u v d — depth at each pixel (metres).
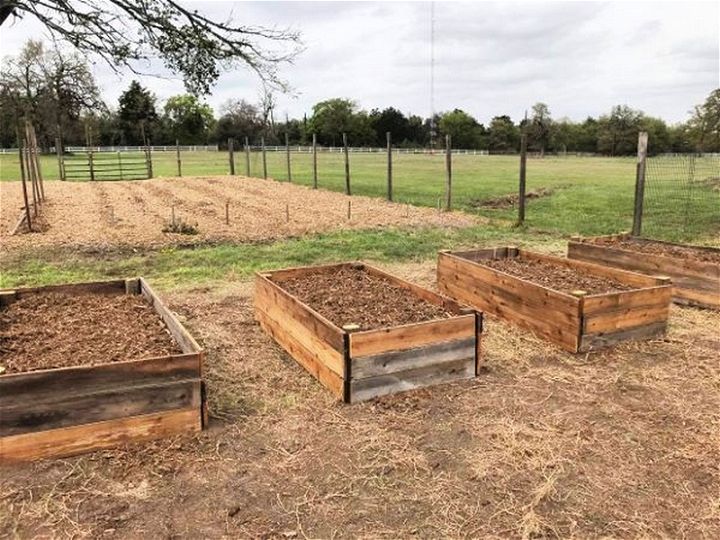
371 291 5.26
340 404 3.86
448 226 11.27
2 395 3.01
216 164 34.41
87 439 3.19
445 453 3.28
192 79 9.91
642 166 8.87
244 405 3.85
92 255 8.45
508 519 2.72
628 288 5.40
